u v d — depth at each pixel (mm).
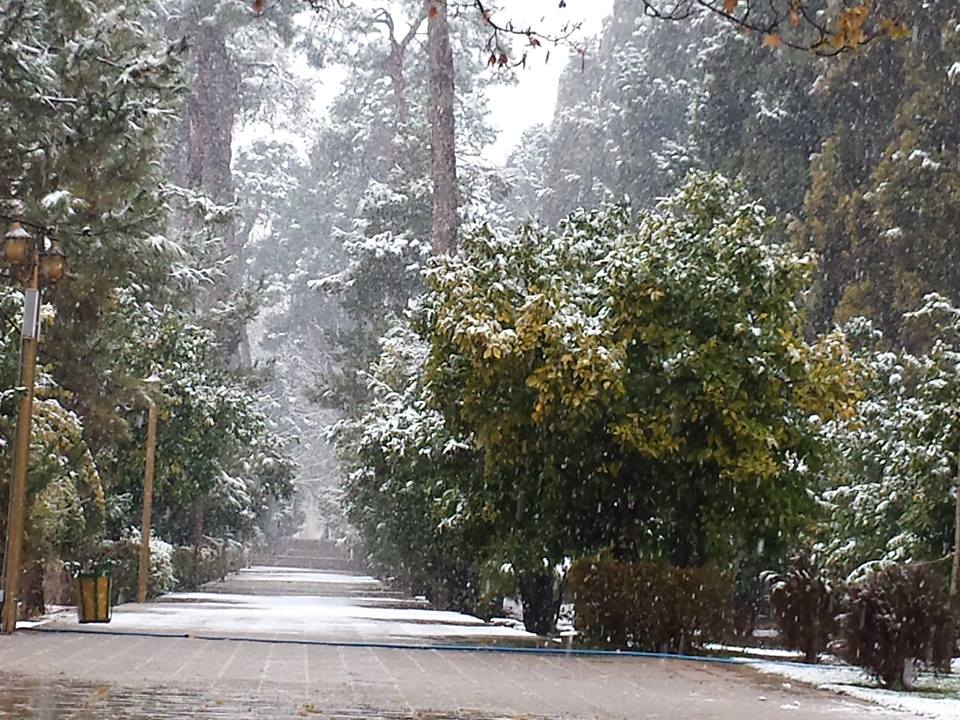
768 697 14367
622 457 21719
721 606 20609
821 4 45562
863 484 27453
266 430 49000
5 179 26844
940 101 40188
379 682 14500
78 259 27391
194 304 52938
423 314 24266
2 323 25875
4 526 23078
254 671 15258
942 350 26609
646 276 20922
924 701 14398
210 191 65688
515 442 21562
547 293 21000
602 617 20750
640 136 61781
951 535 24766
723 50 50531
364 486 39219
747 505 20969
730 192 22109
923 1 40812
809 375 20938
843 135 43719
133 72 27484
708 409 20531
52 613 28422
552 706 12750
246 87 77375
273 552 102062
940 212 39000
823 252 42812
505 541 22797
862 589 16312
